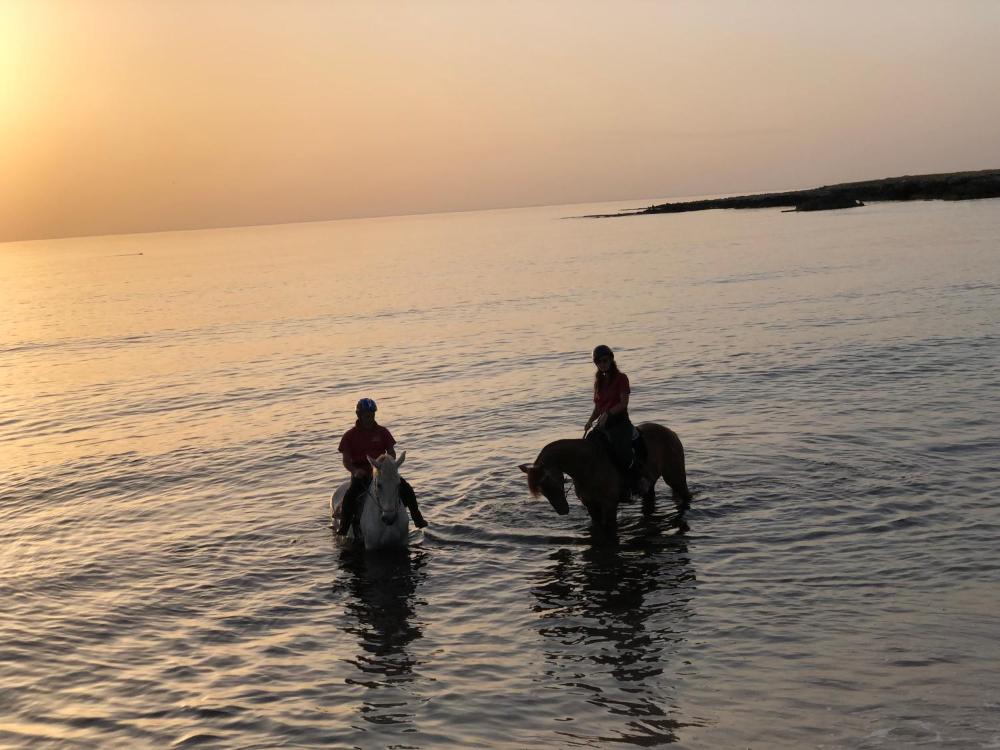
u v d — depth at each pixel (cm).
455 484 1483
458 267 8350
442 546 1224
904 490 1270
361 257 12175
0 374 3288
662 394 2083
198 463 1759
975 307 3028
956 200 13600
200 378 2905
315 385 2609
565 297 4750
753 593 992
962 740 683
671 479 1302
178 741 762
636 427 1304
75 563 1231
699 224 13775
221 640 971
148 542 1307
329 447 1816
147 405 2484
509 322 3812
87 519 1445
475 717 780
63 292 8594
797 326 2981
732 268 5688
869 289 3859
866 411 1748
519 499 1383
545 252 9819
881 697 755
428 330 3734
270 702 825
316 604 1059
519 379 2442
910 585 973
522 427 1862
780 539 1142
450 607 1030
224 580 1147
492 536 1245
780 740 707
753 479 1376
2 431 2269
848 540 1116
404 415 2069
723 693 788
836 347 2494
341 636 967
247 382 2753
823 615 921
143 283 9388
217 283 8469
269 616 1030
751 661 841
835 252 6141
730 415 1820
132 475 1706
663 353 2680
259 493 1534
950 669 789
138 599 1095
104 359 3528
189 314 5366
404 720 780
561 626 957
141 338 4200
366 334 3750
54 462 1859
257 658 922
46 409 2534
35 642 980
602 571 1098
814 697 767
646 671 842
